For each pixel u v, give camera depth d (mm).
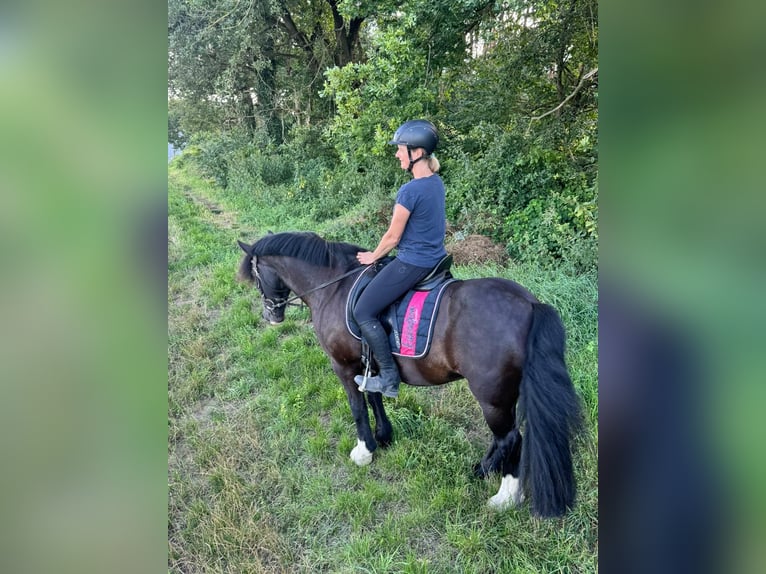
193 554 2275
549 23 5953
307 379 3570
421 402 3234
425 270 2229
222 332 4402
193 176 12719
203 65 10453
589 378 3076
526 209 5375
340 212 7602
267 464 2789
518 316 2041
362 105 7016
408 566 2090
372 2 6914
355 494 2512
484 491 2490
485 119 6664
